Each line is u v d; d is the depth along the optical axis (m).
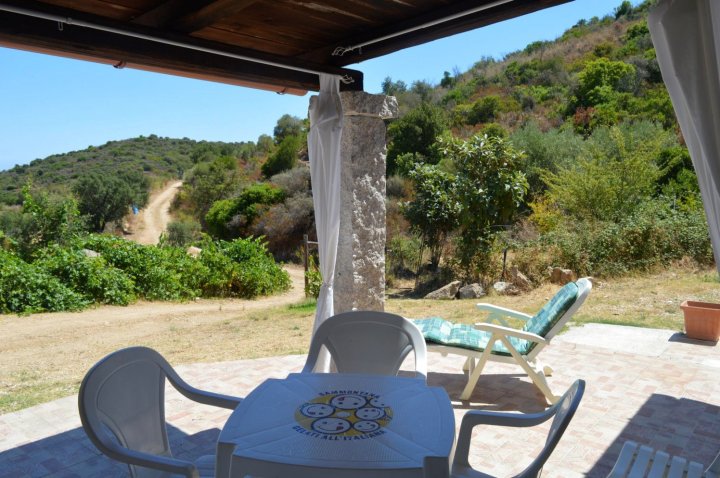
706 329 5.54
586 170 11.51
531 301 8.23
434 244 11.41
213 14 2.91
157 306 10.16
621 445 3.28
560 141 16.19
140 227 31.03
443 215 10.82
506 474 2.96
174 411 3.91
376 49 3.80
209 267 12.05
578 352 5.23
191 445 3.37
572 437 3.40
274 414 2.09
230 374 4.75
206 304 10.75
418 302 9.02
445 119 22.67
